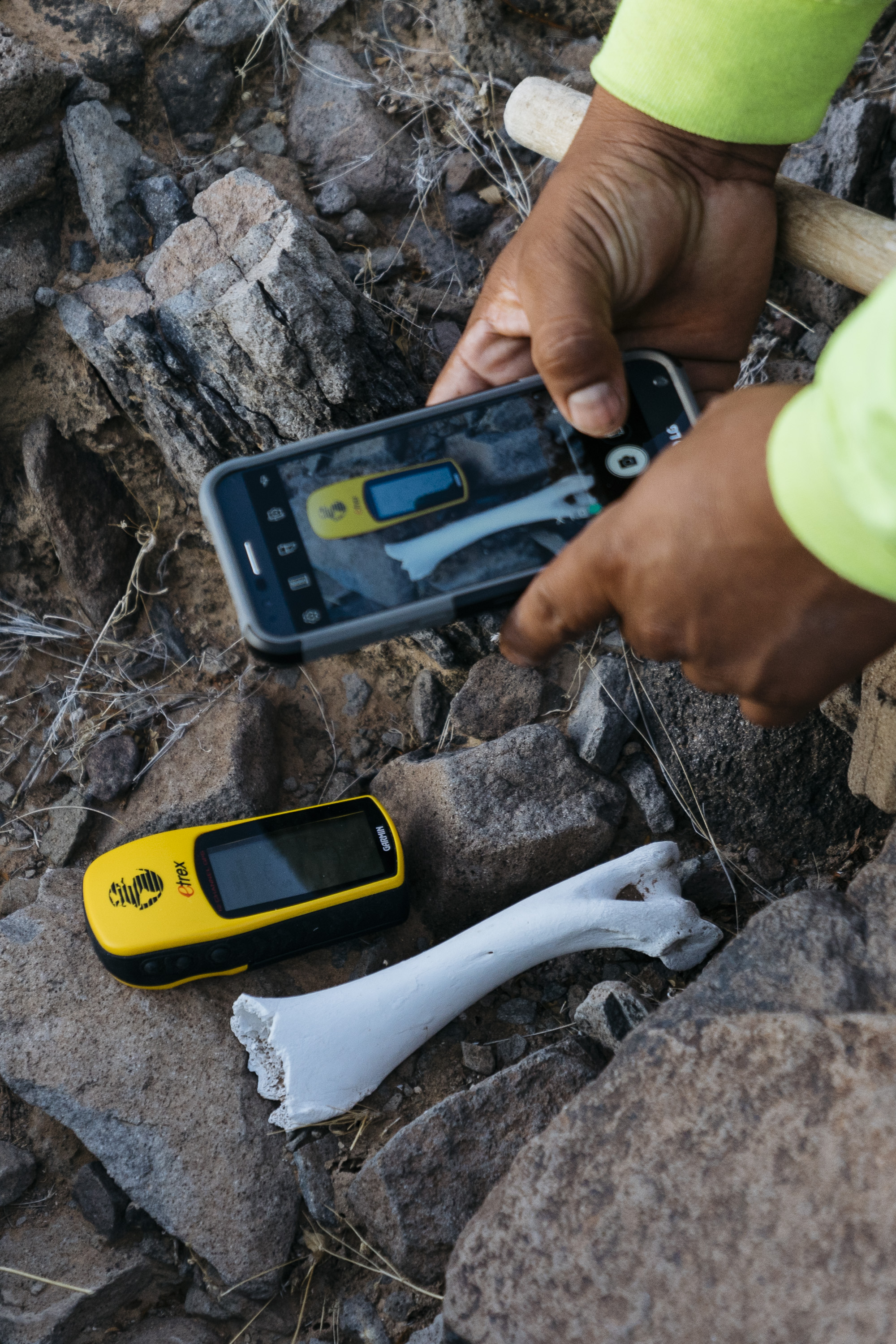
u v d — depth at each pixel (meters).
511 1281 1.15
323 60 2.38
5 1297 1.57
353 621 1.21
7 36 2.01
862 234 1.50
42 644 2.31
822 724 1.91
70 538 2.26
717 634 0.96
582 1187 1.18
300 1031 1.66
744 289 1.52
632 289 1.44
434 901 1.91
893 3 2.32
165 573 2.33
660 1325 1.08
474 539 1.26
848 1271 1.06
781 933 1.38
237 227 2.06
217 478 1.25
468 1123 1.57
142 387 2.03
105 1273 1.60
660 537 0.91
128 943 1.65
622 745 2.00
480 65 2.38
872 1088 1.15
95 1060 1.68
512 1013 1.81
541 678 2.10
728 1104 1.19
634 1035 1.29
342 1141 1.68
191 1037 1.71
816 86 1.35
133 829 2.06
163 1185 1.62
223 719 2.12
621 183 1.39
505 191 2.37
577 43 2.45
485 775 1.92
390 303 2.27
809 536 0.79
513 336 1.51
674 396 1.33
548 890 1.79
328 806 1.82
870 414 0.68
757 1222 1.11
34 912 1.84
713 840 1.94
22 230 2.12
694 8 1.28
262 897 1.72
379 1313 1.56
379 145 2.34
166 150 2.29
